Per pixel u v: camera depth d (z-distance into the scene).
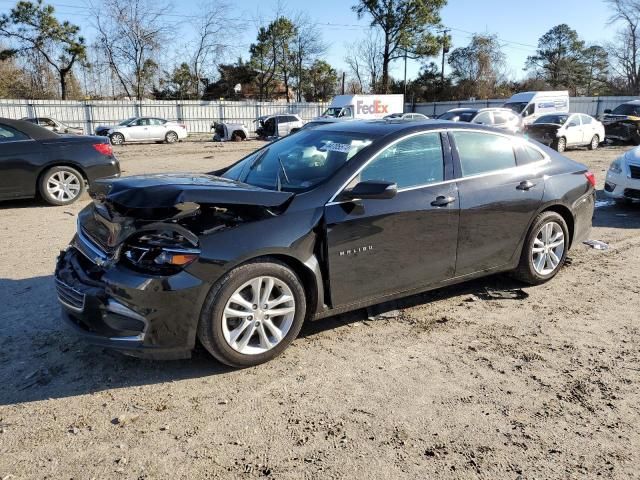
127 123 29.03
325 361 3.66
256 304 3.44
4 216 8.08
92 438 2.81
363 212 3.77
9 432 2.84
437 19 54.44
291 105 45.62
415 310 4.55
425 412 3.08
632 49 59.69
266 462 2.64
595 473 2.59
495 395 3.26
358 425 2.95
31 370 3.48
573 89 76.81
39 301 4.62
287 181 3.96
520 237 4.79
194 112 41.94
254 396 3.22
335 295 3.76
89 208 3.95
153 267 3.20
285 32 58.47
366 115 35.88
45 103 36.84
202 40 49.72
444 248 4.26
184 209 3.33
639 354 3.80
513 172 4.73
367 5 54.06
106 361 3.60
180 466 2.60
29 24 44.44
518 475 2.57
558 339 4.03
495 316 4.45
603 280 5.34
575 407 3.15
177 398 3.19
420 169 4.17
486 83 59.12
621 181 8.51
